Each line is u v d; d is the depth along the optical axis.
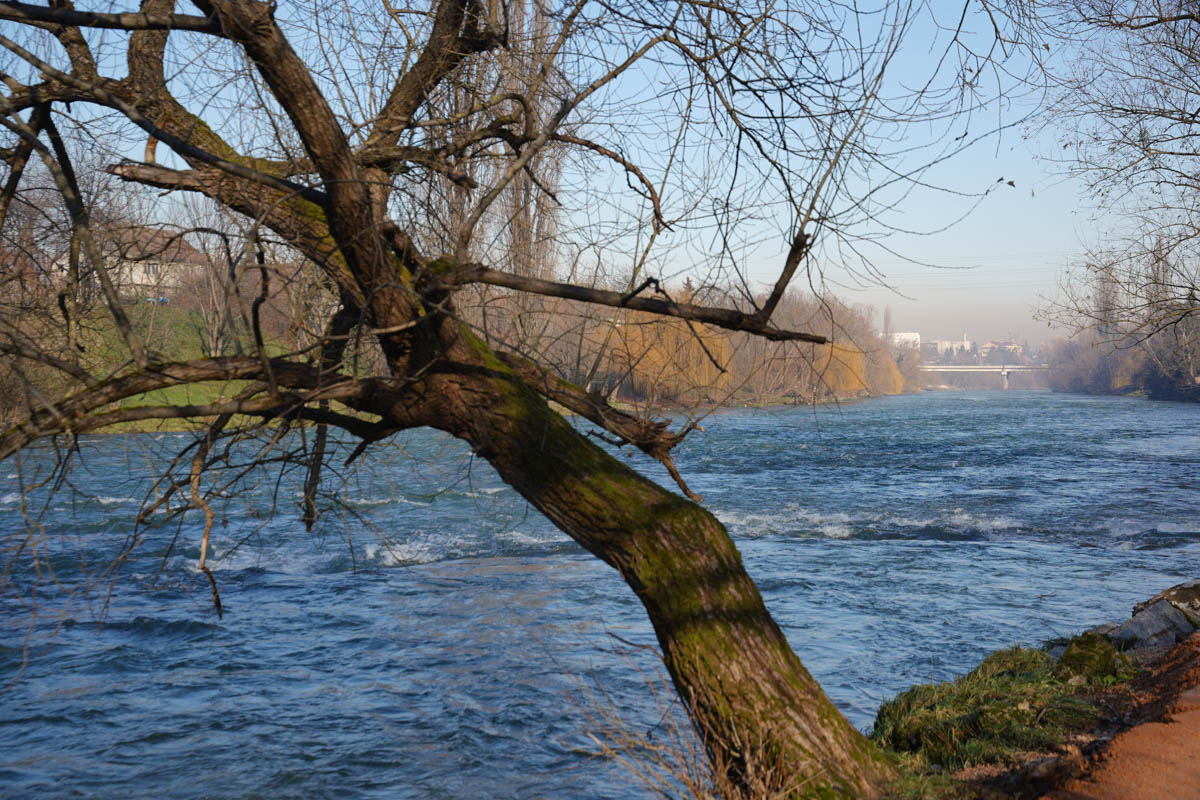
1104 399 114.19
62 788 8.16
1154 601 10.05
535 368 4.71
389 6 4.91
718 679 4.31
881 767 4.61
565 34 4.54
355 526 20.44
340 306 4.99
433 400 4.43
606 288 4.75
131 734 9.34
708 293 4.59
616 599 14.40
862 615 13.27
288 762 8.63
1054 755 5.52
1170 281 14.07
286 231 4.55
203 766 8.58
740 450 39.59
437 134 5.44
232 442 4.50
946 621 12.90
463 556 17.91
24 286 5.18
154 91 4.27
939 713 6.43
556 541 19.28
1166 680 6.82
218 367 4.02
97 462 27.23
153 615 13.63
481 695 10.27
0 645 12.16
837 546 19.11
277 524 20.25
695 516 4.48
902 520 22.28
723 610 4.36
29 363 4.50
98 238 4.89
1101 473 31.69
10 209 5.11
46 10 3.49
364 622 13.30
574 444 4.51
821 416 68.81
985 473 31.77
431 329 4.34
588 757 8.59
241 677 11.02
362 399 4.43
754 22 4.44
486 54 5.71
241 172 3.84
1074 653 7.63
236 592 15.07
